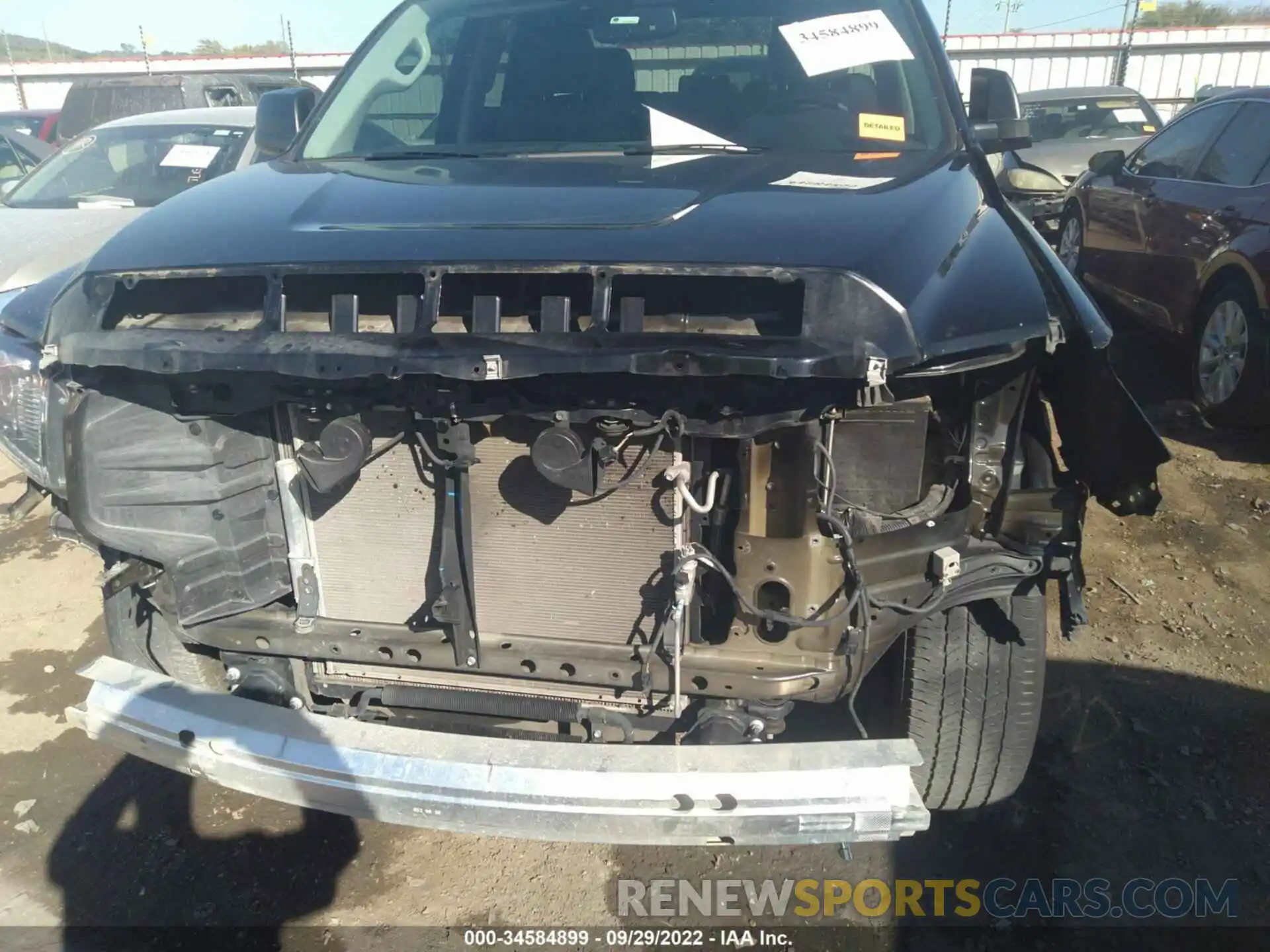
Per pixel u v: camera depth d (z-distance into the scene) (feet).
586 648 6.91
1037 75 78.38
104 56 90.53
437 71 10.63
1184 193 18.86
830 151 9.02
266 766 6.61
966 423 6.91
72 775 9.84
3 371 8.84
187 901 8.38
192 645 8.02
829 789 6.06
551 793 6.16
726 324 6.05
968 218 7.45
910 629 7.66
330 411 6.84
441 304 6.38
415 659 7.20
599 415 6.19
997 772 8.07
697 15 10.12
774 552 6.42
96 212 18.02
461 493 6.71
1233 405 16.46
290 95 11.03
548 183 7.80
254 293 6.82
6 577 13.52
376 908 8.29
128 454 7.11
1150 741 9.89
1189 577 12.82
